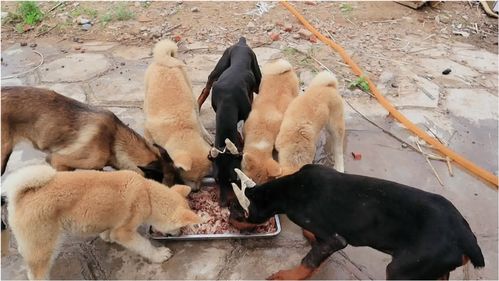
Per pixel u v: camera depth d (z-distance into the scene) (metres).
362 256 1.64
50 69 2.55
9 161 1.95
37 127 1.71
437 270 1.30
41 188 1.40
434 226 1.31
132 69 2.57
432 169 1.99
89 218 1.45
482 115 2.30
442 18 3.12
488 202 1.86
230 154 1.71
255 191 1.56
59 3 3.18
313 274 1.58
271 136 1.82
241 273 1.58
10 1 3.19
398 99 2.39
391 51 2.78
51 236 1.43
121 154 1.75
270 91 1.95
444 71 2.59
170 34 2.88
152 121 1.84
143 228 1.71
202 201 1.78
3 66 2.57
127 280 1.56
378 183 1.43
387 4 3.26
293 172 1.65
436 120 2.26
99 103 2.31
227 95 1.91
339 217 1.43
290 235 1.70
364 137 2.15
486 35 2.96
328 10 3.17
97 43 2.80
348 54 2.73
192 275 1.57
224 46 2.79
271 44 2.81
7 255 1.62
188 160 1.68
